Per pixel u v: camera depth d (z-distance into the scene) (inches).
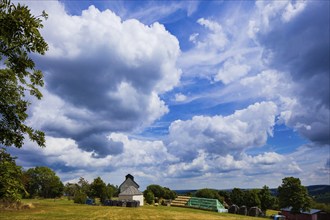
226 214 2935.5
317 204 4001.0
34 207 2508.6
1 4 345.7
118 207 2920.8
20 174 400.5
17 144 407.2
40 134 429.4
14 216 1904.5
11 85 403.9
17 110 413.1
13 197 383.6
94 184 3976.4
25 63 395.9
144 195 4106.8
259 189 4453.7
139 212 2390.5
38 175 5354.3
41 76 437.1
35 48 378.3
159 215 2239.2
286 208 3341.5
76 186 4347.9
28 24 353.1
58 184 5502.0
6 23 341.4
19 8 347.3
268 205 4330.7
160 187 5216.5
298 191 3191.4
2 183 377.7
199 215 2418.8
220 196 4638.3
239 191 4490.7
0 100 395.5
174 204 3934.5
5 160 390.3
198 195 4603.8
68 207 2694.4
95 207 2792.8
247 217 2723.9
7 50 376.5
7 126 405.1
